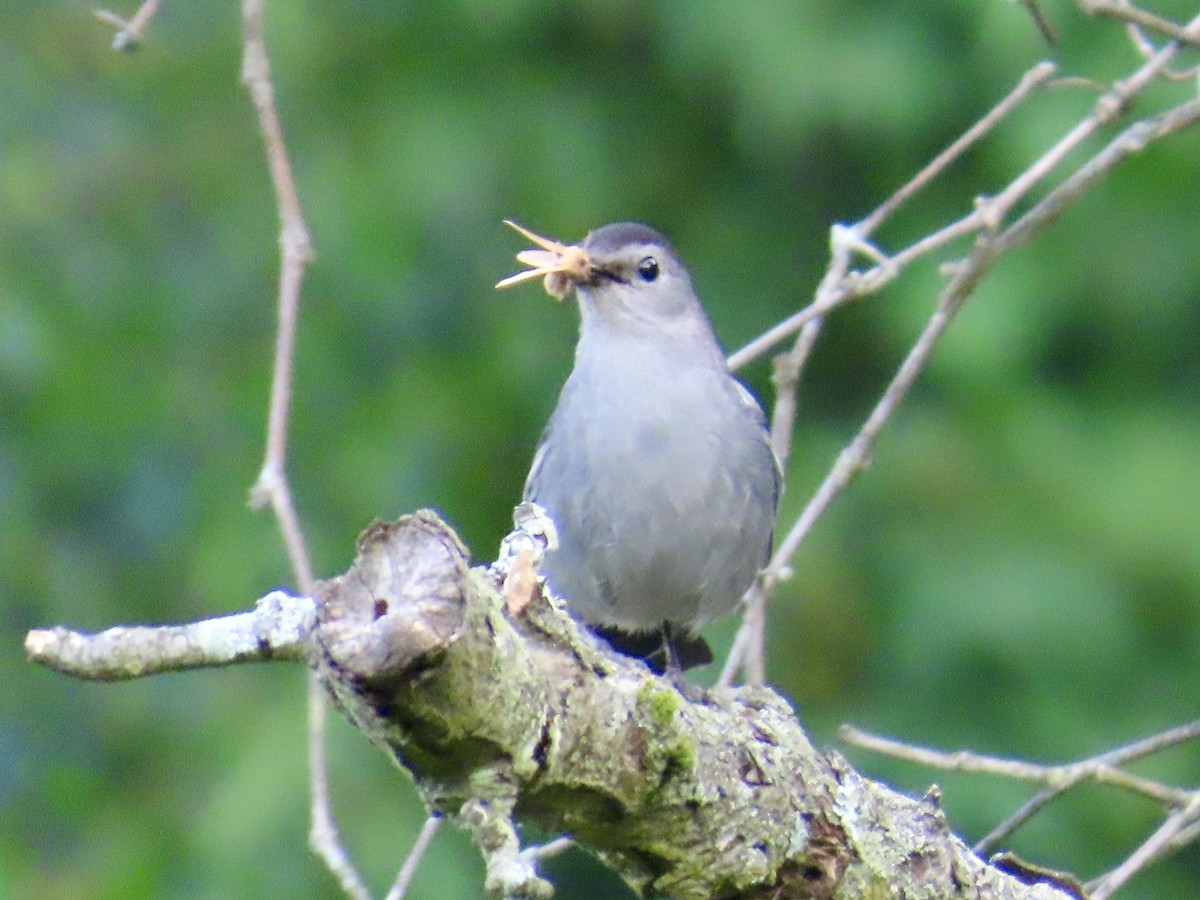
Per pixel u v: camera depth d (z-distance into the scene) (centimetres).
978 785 1247
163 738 1252
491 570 434
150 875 1173
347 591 406
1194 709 1284
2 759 1223
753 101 1405
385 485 1355
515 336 1416
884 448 1355
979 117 1375
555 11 1459
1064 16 1277
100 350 1376
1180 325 1370
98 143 1420
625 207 1466
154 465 1352
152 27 1438
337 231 1403
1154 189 1352
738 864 459
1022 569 1303
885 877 484
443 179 1418
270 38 1407
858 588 1317
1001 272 1334
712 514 755
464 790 414
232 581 1297
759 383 1459
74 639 396
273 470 599
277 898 1144
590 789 434
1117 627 1294
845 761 491
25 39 1423
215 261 1416
